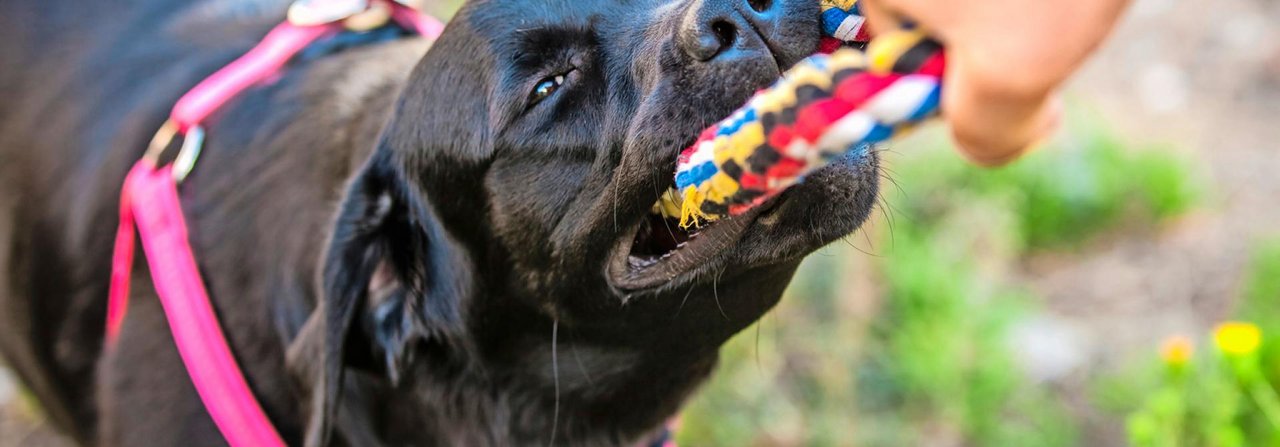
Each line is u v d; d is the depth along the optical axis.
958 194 4.07
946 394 3.43
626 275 1.92
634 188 1.75
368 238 2.09
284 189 2.32
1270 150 4.78
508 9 1.89
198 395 2.29
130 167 2.54
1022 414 3.57
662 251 1.95
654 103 1.65
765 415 3.42
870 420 3.46
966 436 3.45
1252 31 5.51
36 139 2.75
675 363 2.26
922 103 0.91
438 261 2.18
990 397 3.47
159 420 2.31
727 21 1.53
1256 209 4.45
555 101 1.87
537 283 2.08
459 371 2.32
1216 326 3.91
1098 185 4.29
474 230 2.09
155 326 2.34
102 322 2.53
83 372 2.57
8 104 2.86
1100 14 0.79
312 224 2.23
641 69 1.76
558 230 1.97
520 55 1.88
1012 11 0.80
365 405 2.34
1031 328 3.92
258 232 2.31
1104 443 3.50
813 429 3.37
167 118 2.59
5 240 2.76
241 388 2.28
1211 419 2.68
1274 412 2.67
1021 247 4.21
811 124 0.97
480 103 1.94
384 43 2.62
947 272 3.72
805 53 1.49
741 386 3.47
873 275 3.69
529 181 1.95
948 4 0.83
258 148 2.41
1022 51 0.80
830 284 3.67
